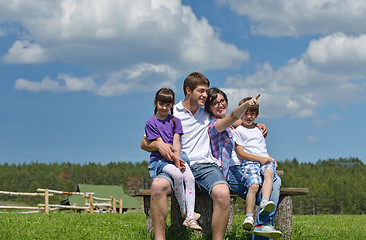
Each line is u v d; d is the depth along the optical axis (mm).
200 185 5172
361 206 91500
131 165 180750
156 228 4820
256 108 5684
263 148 5637
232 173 5574
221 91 5730
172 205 5750
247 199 5289
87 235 6383
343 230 7676
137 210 40219
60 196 151875
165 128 5234
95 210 27859
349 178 105938
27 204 140625
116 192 41719
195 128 5410
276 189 5289
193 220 4918
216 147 5469
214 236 4891
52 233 6535
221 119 5355
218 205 4848
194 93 5418
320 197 91312
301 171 122688
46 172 164750
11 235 6176
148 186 161750
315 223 9750
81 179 163750
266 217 5117
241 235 6090
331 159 135875
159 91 5266
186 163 5137
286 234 5754
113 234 6402
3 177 153000
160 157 5199
